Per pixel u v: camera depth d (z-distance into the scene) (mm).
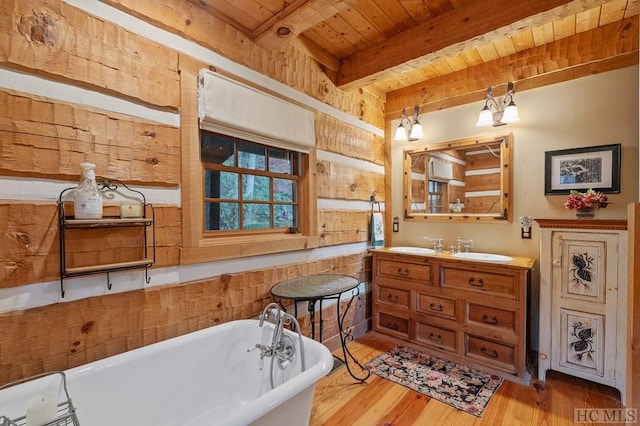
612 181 2252
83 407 1312
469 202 2934
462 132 2980
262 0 1823
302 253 2535
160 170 1670
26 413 1097
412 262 2785
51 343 1337
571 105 2422
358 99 3158
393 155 3479
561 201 2467
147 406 1498
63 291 1371
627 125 2213
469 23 2078
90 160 1433
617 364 1965
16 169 1246
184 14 1765
